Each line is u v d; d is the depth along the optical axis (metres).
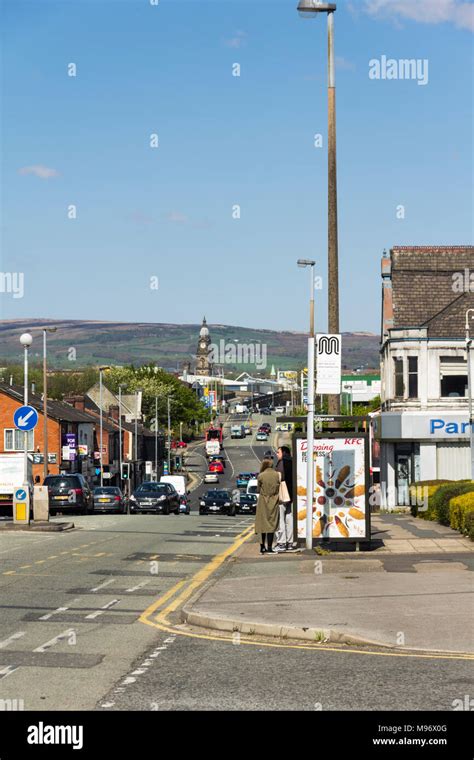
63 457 90.12
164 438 162.50
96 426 117.25
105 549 26.19
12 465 51.03
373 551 23.42
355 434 23.48
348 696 9.86
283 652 12.27
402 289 58.44
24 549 25.95
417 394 55.16
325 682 10.48
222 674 10.99
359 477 23.44
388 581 17.91
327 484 23.44
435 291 58.31
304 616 14.27
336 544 24.33
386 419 55.28
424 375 55.06
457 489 31.89
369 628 13.27
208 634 13.71
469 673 10.83
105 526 36.69
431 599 15.62
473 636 12.73
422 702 9.60
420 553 22.84
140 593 17.78
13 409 97.50
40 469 95.94
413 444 55.47
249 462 161.38
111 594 17.62
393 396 55.47
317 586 17.48
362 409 103.00
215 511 66.69
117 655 12.19
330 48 25.70
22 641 13.12
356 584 17.61
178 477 75.19
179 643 13.02
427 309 57.56
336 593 16.55
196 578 19.98
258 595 16.58
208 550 26.09
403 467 55.78
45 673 11.11
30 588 18.27
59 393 173.00
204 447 199.38
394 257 59.84
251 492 72.88
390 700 9.68
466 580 17.80
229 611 14.86
